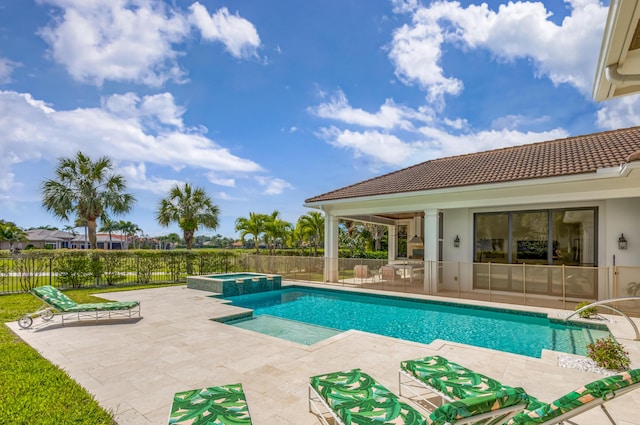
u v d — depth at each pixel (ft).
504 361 17.43
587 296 33.27
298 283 49.03
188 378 15.01
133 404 12.62
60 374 15.02
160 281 52.37
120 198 63.31
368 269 48.55
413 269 46.39
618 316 27.76
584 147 39.55
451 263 41.55
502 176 36.04
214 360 17.25
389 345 19.88
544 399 13.20
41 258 42.63
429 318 31.91
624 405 12.55
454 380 11.51
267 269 57.06
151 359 17.39
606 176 28.84
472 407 7.39
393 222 65.10
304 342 23.39
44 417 11.35
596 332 25.16
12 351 18.26
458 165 48.80
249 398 13.12
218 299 36.17
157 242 255.50
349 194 47.60
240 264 60.23
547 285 35.65
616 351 16.62
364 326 29.12
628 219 32.32
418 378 12.28
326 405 10.52
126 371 15.79
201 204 77.20
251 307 37.01
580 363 17.10
